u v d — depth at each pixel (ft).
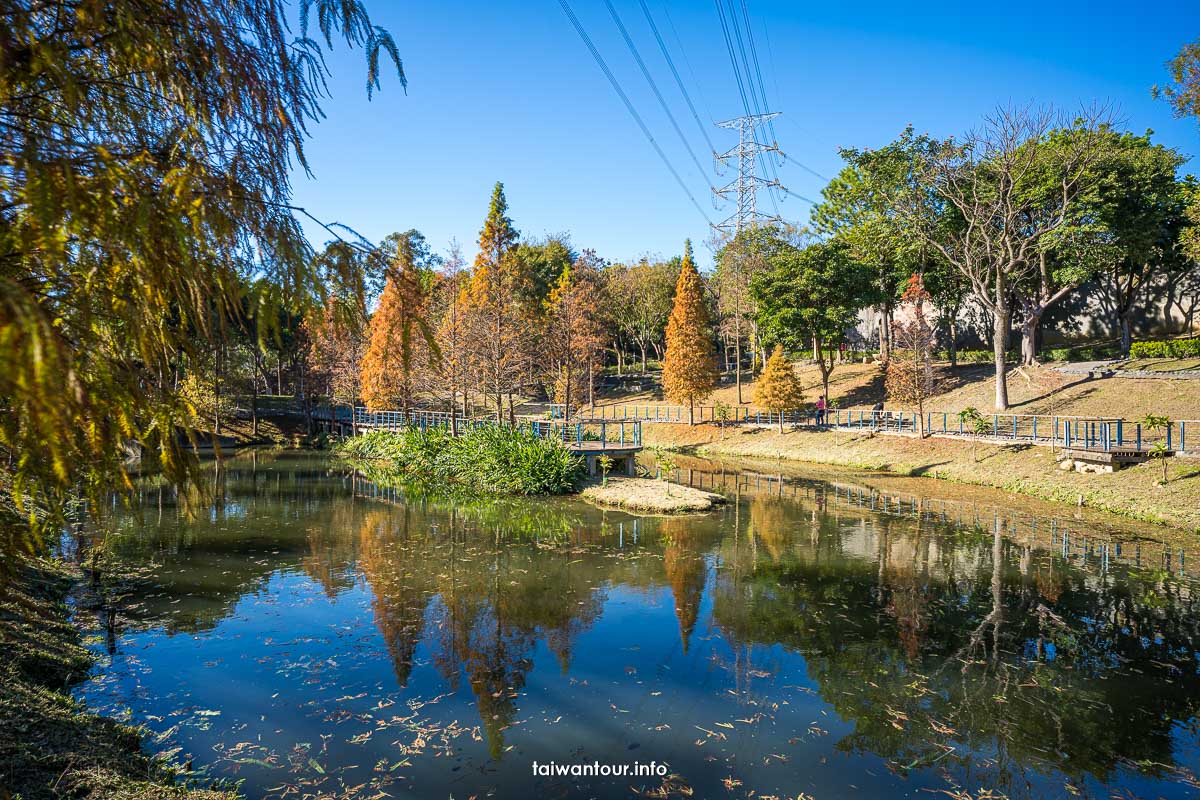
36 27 6.42
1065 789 17.53
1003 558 40.70
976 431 80.64
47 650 23.27
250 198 6.96
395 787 17.04
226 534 46.62
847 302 112.88
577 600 33.04
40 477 6.12
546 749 19.16
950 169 89.04
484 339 86.07
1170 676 24.26
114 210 5.95
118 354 6.75
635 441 82.79
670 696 22.68
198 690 22.33
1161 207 92.53
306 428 130.41
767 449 103.19
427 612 31.01
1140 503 51.44
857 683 23.76
